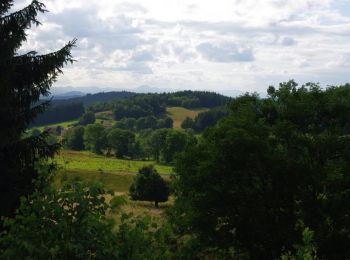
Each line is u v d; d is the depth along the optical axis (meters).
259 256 22.73
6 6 13.34
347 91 24.91
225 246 22.92
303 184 21.69
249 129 22.95
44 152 13.40
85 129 162.00
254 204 22.50
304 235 6.20
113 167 112.12
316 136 22.86
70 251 4.91
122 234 5.38
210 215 22.98
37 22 13.25
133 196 66.50
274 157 21.72
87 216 5.24
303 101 24.25
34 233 4.97
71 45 13.85
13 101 13.42
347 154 22.67
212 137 24.81
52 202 5.20
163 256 5.56
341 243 21.33
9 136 12.97
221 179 22.94
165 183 67.00
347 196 20.95
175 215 23.61
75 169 97.81
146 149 150.38
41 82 13.66
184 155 25.27
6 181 12.55
